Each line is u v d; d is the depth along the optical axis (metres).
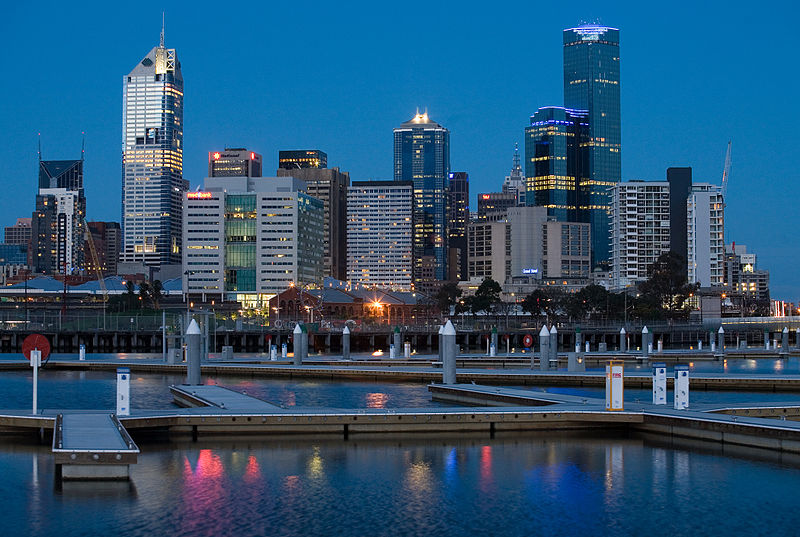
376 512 39.97
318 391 91.19
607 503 41.66
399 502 41.75
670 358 151.88
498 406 67.50
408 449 53.94
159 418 56.00
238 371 114.88
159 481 45.28
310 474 47.19
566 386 93.75
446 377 83.94
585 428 60.81
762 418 57.44
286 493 43.22
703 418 56.12
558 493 43.50
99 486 43.94
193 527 37.47
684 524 38.44
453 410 60.22
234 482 45.25
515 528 37.78
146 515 39.06
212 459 50.62
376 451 53.28
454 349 83.94
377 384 99.69
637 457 51.75
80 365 126.62
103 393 89.94
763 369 127.56
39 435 57.03
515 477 46.75
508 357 133.25
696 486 44.75
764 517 39.41
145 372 119.25
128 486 44.16
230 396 70.38
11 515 38.88
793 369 127.62
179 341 162.50
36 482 44.47
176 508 40.25
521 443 56.03
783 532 37.41
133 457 43.88
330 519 38.84
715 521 38.88
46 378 110.06
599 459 51.19
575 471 48.12
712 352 159.12
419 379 104.06
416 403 79.19
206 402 66.00
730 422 54.66
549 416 59.59
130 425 54.59
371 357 143.00
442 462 50.34
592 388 91.06
